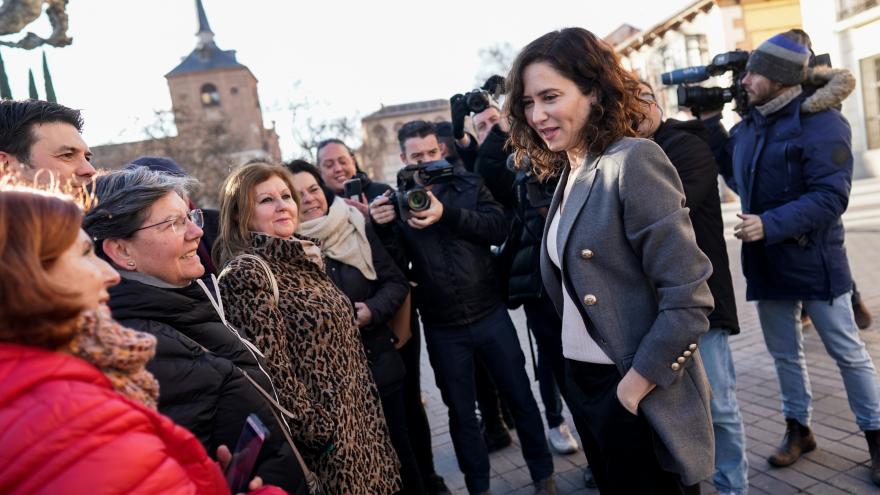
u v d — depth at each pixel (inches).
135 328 54.2
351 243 113.0
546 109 64.5
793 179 107.8
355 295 110.2
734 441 93.0
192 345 57.2
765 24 673.0
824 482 104.5
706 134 99.8
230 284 75.0
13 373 32.2
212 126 1325.0
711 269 61.3
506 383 117.7
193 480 39.0
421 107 2404.0
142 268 61.8
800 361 112.3
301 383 76.5
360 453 82.3
